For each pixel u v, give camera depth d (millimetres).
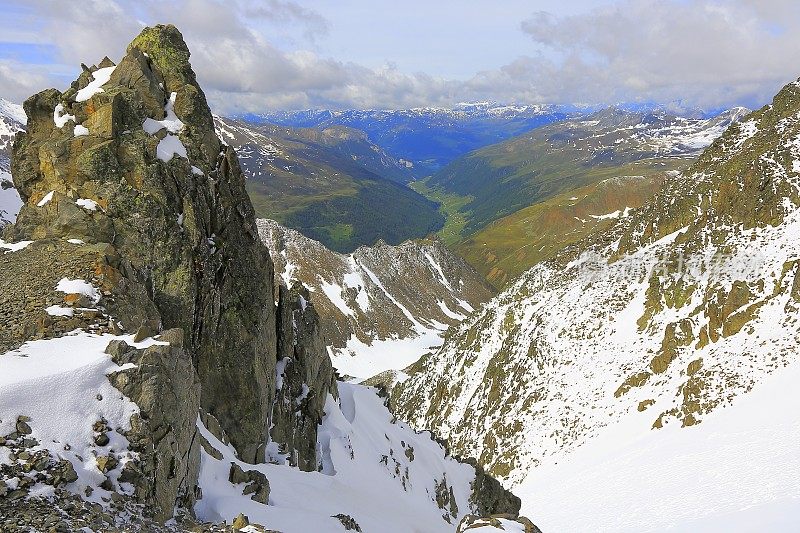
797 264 77438
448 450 71062
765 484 51281
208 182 33906
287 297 42531
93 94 32938
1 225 105625
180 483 21109
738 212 91938
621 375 88000
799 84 108562
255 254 36125
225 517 21969
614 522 58688
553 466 82500
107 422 19109
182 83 36375
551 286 120500
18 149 32844
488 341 124875
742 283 81750
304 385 42438
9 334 21547
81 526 15625
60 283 25062
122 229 29688
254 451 32844
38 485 16406
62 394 18844
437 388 129500
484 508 64250
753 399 68375
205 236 32344
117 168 30578
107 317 24062
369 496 40312
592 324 100250
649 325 91500
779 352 71312
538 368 102000
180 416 21516
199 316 30828
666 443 70625
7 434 17203
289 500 28625
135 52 35250
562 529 63000
